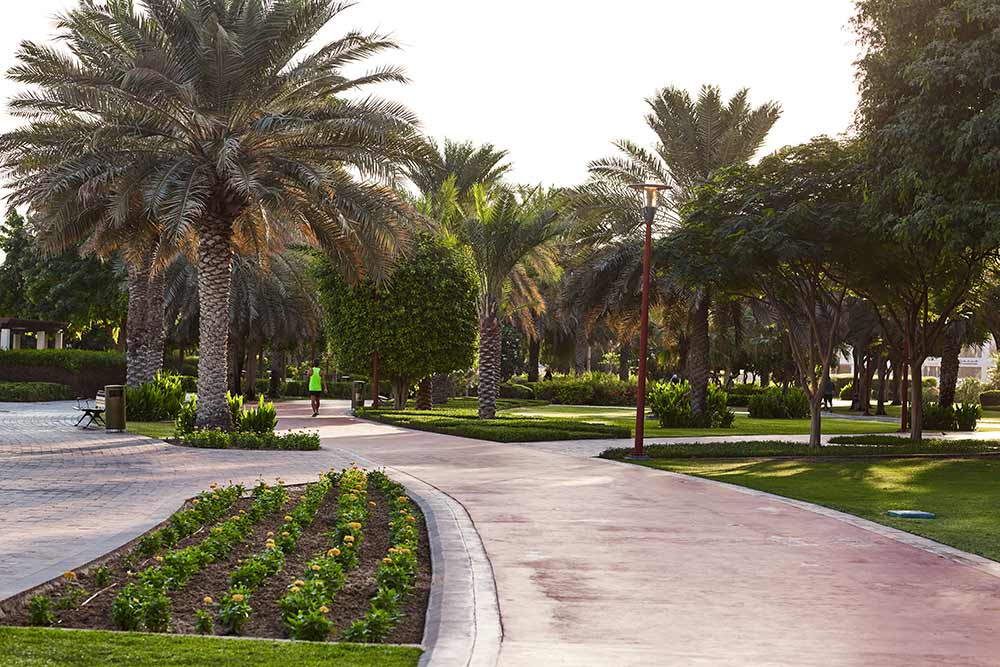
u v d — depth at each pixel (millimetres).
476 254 34000
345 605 6715
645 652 5617
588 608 6750
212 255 21984
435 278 36438
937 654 5703
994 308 38031
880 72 19500
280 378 59125
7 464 15594
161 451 18688
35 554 7996
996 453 22922
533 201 35000
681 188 32688
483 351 34625
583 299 33219
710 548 9336
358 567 7988
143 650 5055
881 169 19719
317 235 23422
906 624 6449
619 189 32562
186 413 22062
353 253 23453
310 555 8445
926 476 17391
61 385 43375
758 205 23078
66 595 6656
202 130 21031
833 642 5945
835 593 7410
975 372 104312
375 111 20844
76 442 20062
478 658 5238
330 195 20609
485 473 16094
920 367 26672
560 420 30859
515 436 24266
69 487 12781
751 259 22766
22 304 62438
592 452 21344
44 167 21062
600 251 32500
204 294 22031
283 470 15719
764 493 14070
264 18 20766
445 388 51500
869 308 42812
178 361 60188
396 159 21641
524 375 87250
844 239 22375
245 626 6066
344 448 20984
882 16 19531
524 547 9117
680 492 14000
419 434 26078
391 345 36156
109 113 20391
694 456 20781
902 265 24312
